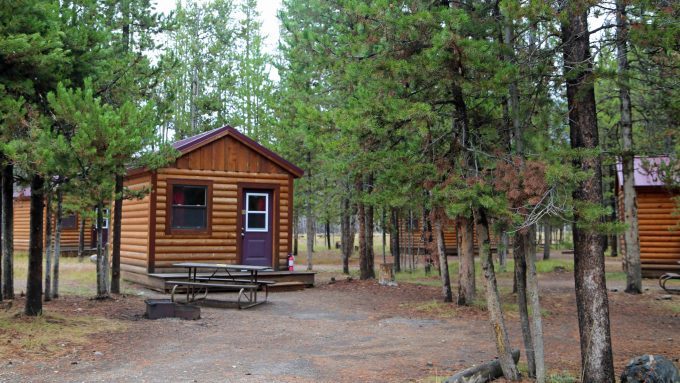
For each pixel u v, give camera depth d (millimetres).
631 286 16453
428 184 6789
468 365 7777
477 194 6293
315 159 23516
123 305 12578
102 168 8438
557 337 10273
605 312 6582
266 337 9719
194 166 17125
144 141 10844
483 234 6949
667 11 5988
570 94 7012
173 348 8594
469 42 6449
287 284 16875
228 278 15641
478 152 6902
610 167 27312
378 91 7582
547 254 29859
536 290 6758
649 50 7438
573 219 6340
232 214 17531
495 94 7418
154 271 16359
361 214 19469
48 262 12539
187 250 16812
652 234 21312
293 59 17578
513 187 6152
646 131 18266
